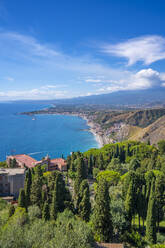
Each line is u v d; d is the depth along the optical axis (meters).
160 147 149.62
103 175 86.69
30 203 60.75
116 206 52.09
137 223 60.41
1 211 57.16
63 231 31.23
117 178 83.44
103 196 43.31
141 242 45.53
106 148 156.00
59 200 58.72
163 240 49.56
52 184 65.94
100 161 123.38
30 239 28.36
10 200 70.75
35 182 61.50
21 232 29.92
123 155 145.88
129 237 45.66
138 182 66.75
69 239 27.84
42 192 59.91
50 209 55.62
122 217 48.59
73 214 54.38
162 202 58.22
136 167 112.94
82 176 80.31
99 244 37.28
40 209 55.25
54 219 50.31
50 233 31.25
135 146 146.62
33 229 32.16
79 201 62.09
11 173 78.06
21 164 114.25
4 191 76.50
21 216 43.06
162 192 58.62
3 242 26.20
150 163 105.81
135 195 55.75
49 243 27.28
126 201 55.66
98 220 42.97
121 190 72.88
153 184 59.22
